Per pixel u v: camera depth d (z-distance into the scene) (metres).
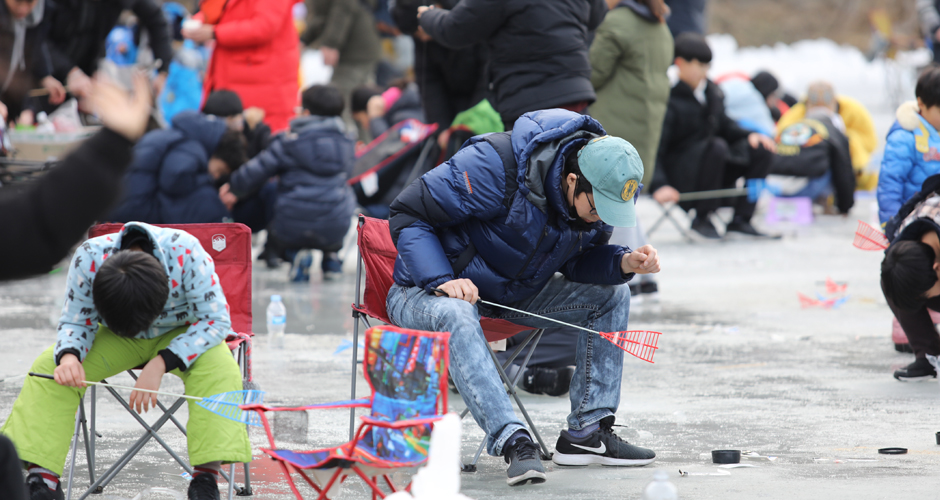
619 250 14.28
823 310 26.86
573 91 19.91
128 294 11.41
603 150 12.96
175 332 12.66
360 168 33.41
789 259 35.56
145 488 13.14
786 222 45.44
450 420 8.80
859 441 15.36
